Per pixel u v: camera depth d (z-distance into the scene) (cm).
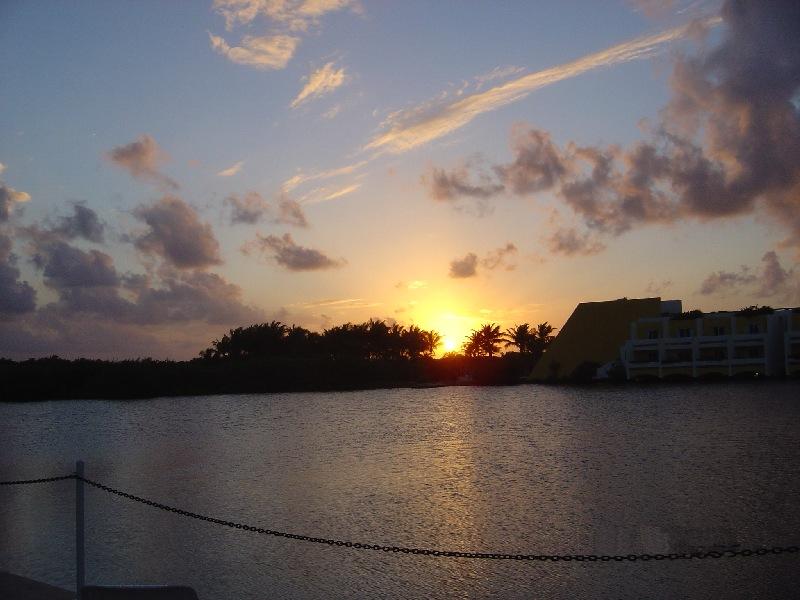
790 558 1844
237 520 2433
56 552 2022
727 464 3403
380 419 6838
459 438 5022
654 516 2352
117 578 1784
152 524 2344
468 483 3094
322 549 2017
